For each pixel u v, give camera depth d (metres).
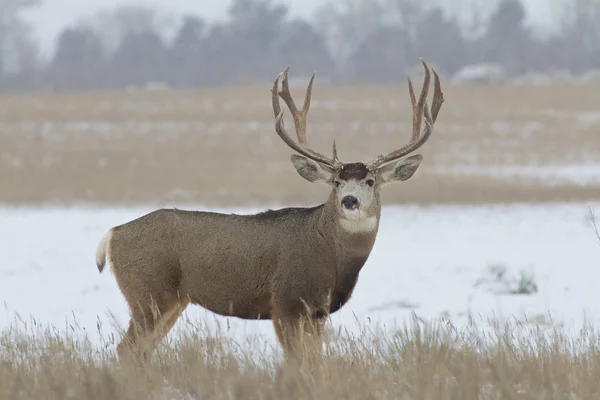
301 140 30.42
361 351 25.34
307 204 83.88
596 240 59.41
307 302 28.30
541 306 38.06
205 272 28.98
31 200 88.56
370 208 28.14
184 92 197.50
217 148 136.00
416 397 21.28
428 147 134.88
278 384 22.23
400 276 46.66
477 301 39.50
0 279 47.09
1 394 21.72
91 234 64.75
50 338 26.62
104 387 21.72
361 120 161.12
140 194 93.25
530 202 83.25
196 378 22.80
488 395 21.73
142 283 29.30
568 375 22.64
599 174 110.81
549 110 172.75
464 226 68.06
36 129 149.75
